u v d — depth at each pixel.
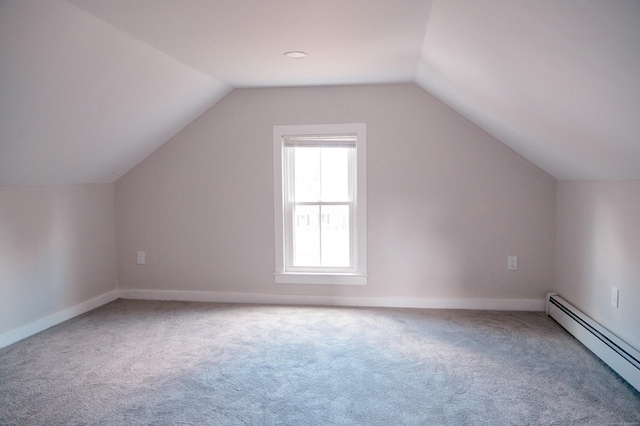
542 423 2.21
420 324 3.70
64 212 3.91
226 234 4.42
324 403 2.45
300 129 4.25
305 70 3.61
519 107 2.81
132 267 4.59
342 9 2.35
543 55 1.96
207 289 4.49
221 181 4.39
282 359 3.02
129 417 2.31
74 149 3.47
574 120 2.39
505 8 1.78
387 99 4.12
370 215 4.21
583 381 2.64
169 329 3.64
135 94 3.32
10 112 2.65
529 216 4.00
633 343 2.67
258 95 4.27
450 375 2.75
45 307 3.71
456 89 3.38
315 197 4.38
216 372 2.83
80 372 2.84
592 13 1.45
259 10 2.36
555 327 3.59
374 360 2.99
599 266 3.10
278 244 4.35
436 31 2.56
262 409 2.39
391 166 4.15
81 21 2.39
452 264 4.13
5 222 3.33
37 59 2.42
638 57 1.52
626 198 2.73
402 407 2.39
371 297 4.25
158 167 4.46
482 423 2.23
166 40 2.84
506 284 4.08
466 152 4.05
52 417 2.31
